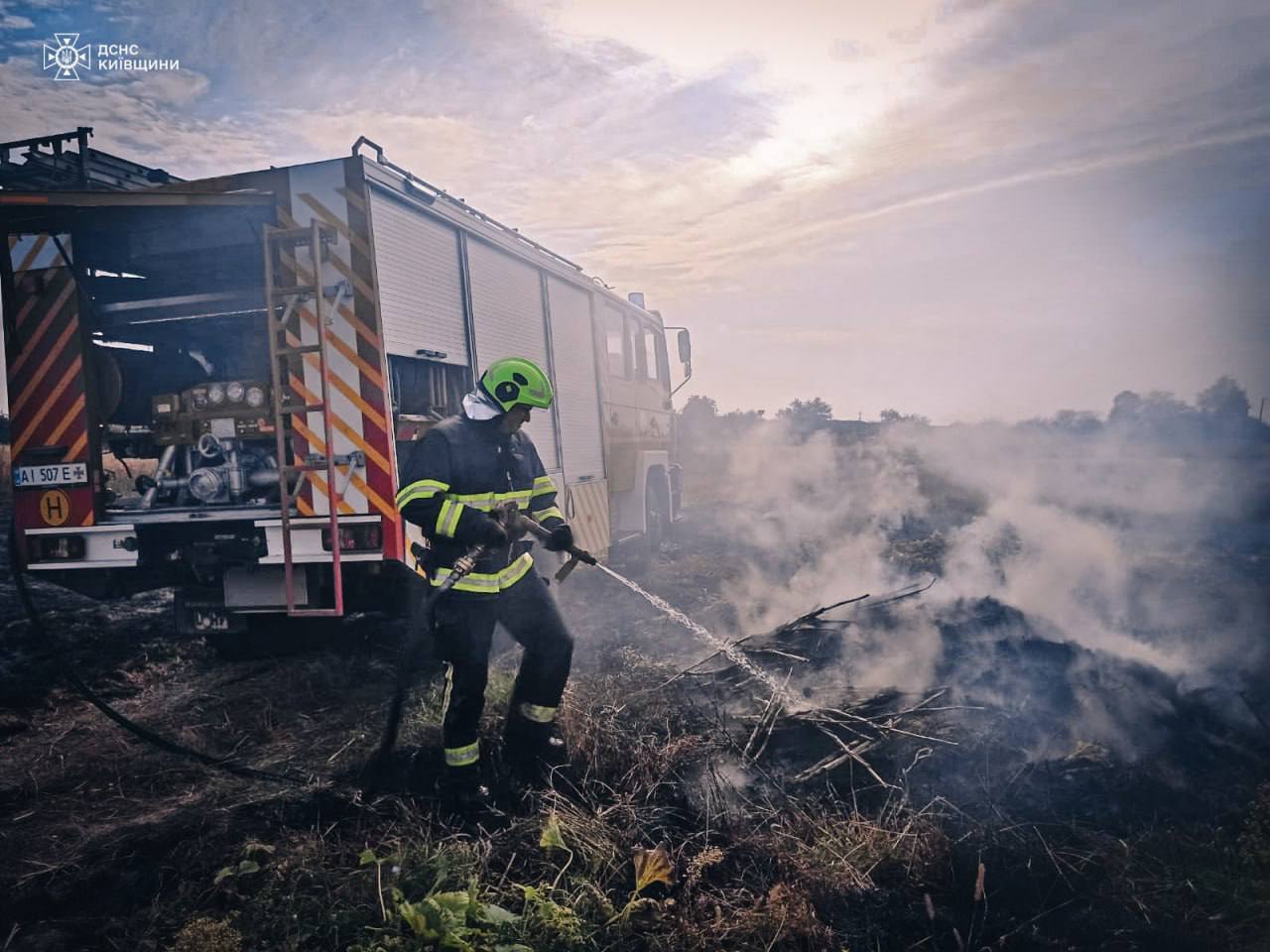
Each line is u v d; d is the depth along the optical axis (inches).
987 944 99.7
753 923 97.9
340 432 162.9
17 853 115.6
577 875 105.7
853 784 131.3
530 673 133.3
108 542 176.9
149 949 95.3
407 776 136.3
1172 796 127.6
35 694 181.8
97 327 181.3
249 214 166.6
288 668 198.1
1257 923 100.3
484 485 128.0
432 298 183.9
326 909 99.7
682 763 133.9
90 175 178.9
